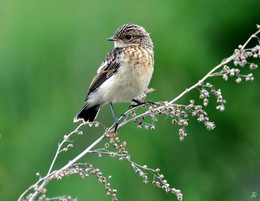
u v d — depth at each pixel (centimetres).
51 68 1200
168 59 1246
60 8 1214
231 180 1276
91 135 1195
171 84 1235
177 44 1249
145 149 1154
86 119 1012
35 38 1194
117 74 951
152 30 1261
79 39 1208
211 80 1261
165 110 723
